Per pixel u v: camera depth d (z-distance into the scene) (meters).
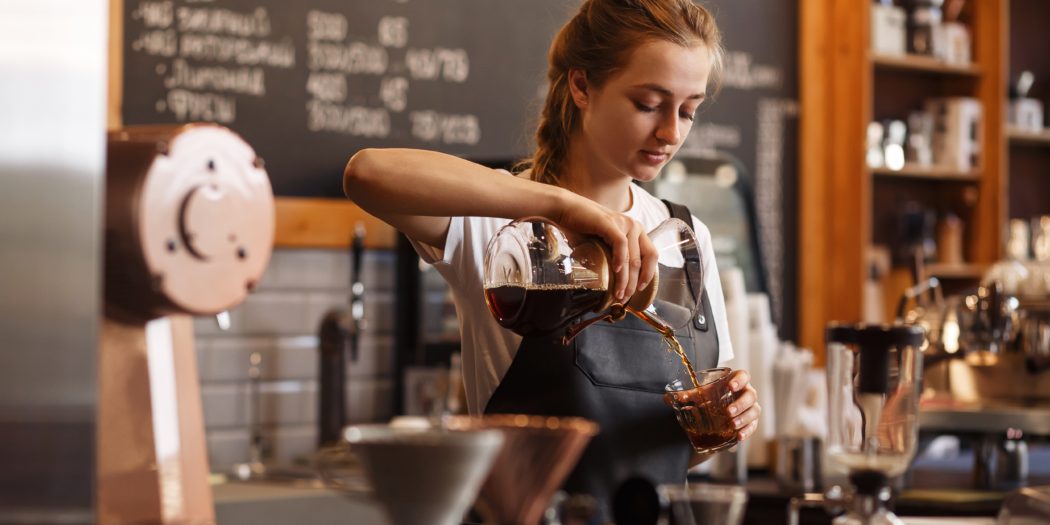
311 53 3.69
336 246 3.54
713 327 1.84
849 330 1.41
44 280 0.89
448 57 3.97
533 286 1.45
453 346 3.49
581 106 1.74
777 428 3.01
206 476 1.09
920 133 4.98
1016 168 5.60
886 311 4.93
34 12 0.88
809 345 4.79
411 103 3.89
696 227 1.90
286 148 3.64
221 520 2.74
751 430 1.54
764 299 3.15
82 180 0.90
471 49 4.02
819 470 2.70
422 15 3.92
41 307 0.89
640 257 1.47
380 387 3.55
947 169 4.97
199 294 0.99
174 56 3.44
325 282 3.57
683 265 1.58
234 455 3.40
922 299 2.88
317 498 2.88
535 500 1.03
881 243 5.10
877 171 4.82
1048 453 3.68
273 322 3.48
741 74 4.69
